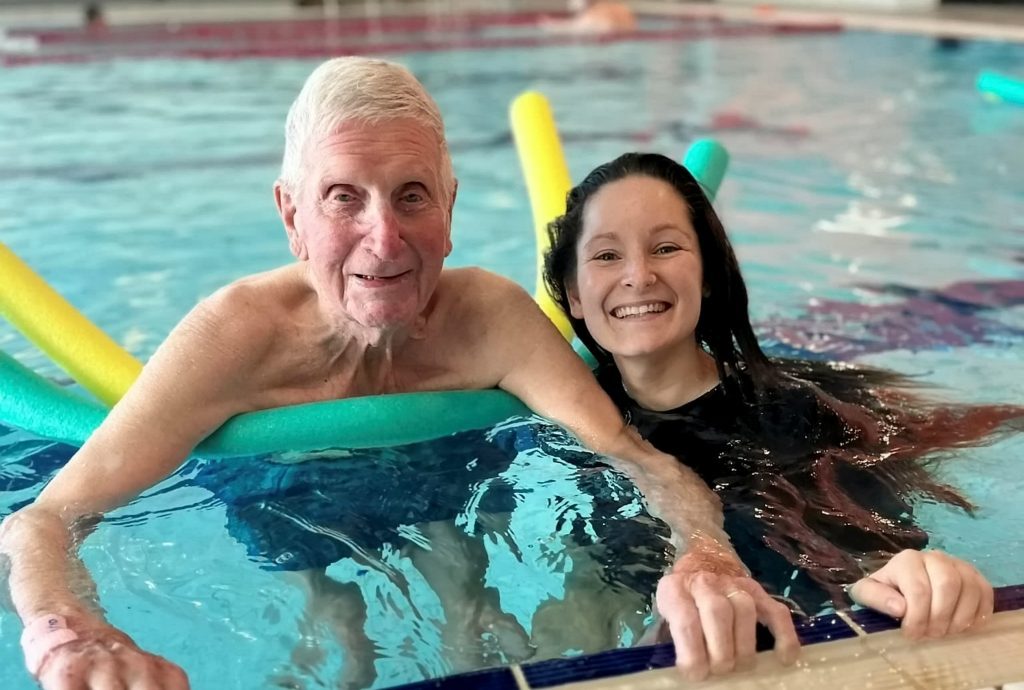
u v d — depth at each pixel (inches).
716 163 93.4
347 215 60.5
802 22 379.6
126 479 61.9
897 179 162.6
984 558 56.9
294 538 59.7
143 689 45.0
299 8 476.4
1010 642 48.3
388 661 48.8
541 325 70.9
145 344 101.3
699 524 58.6
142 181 171.2
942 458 69.1
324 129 59.7
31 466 70.3
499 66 301.0
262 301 67.5
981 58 280.1
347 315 65.0
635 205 67.1
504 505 63.1
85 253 131.8
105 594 54.1
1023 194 151.2
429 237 61.2
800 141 193.2
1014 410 77.1
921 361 89.3
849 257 123.7
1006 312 103.0
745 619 47.5
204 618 52.3
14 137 206.7
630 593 53.5
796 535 59.1
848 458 68.3
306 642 50.4
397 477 66.4
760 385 73.7
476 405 70.3
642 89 257.8
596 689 45.4
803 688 45.5
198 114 230.7
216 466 67.6
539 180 93.0
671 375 72.6
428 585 55.2
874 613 50.1
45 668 46.5
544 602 53.2
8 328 101.8
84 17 433.4
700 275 68.9
